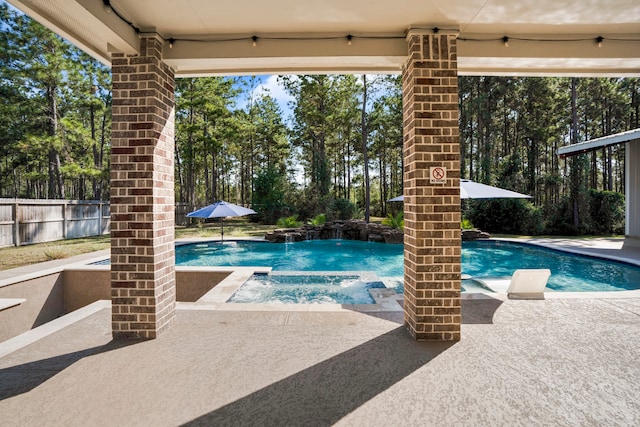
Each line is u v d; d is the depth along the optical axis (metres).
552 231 15.47
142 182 3.49
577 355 3.01
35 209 11.82
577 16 3.33
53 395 2.42
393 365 2.84
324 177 23.38
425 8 3.14
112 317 3.47
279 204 22.36
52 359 2.97
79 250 9.95
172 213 3.91
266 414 2.20
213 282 6.56
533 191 17.62
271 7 3.13
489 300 4.70
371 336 3.46
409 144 3.62
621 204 14.78
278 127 29.08
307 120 25.70
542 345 3.23
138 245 3.48
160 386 2.53
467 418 2.14
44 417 2.17
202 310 4.27
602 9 3.19
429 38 3.42
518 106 21.52
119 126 3.50
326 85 23.89
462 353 3.07
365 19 3.34
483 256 10.62
